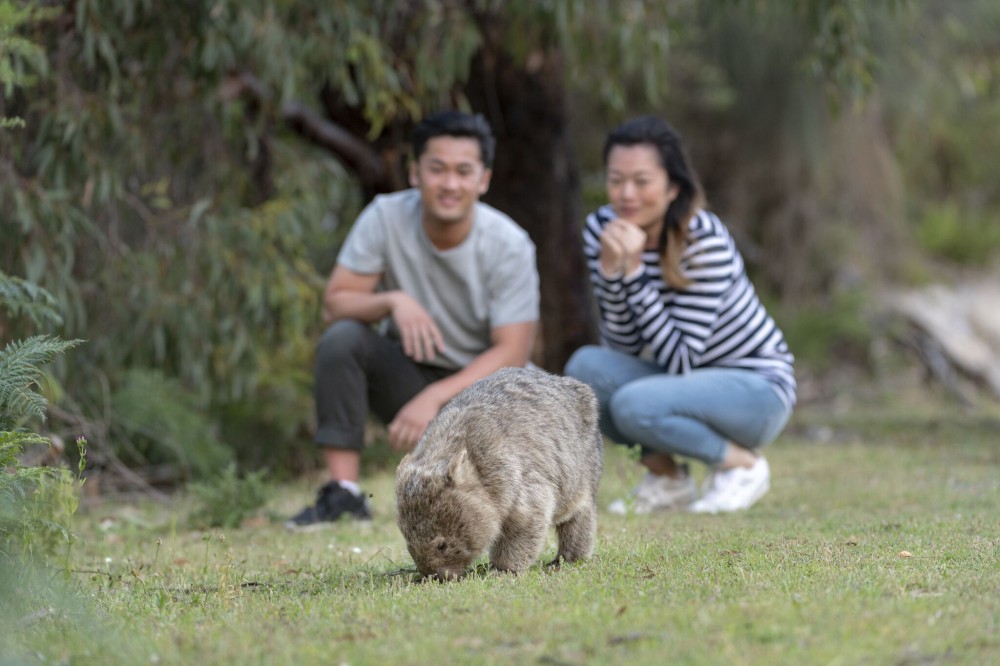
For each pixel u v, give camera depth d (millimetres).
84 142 8828
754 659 3596
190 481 10211
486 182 8086
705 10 14008
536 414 5402
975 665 3543
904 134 21031
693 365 8000
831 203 20094
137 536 7617
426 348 7727
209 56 8945
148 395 10164
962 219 23375
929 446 11812
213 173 10320
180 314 9719
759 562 5148
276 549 6746
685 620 4023
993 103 23766
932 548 5527
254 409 11531
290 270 10461
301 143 12438
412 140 8016
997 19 18016
